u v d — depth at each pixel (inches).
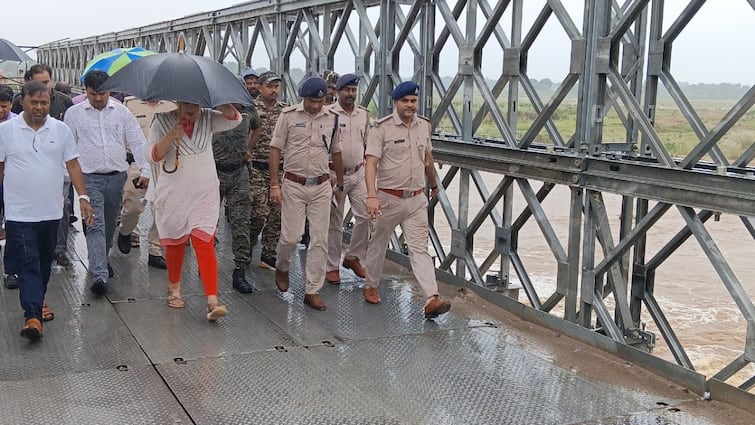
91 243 248.5
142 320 227.0
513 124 252.1
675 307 351.3
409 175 228.4
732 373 183.5
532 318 235.8
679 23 221.5
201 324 225.1
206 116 220.1
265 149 282.4
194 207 221.6
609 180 207.8
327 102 298.4
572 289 224.8
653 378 192.7
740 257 440.5
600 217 214.4
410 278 286.5
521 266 254.8
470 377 191.5
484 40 254.1
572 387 186.5
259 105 281.7
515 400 178.1
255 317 233.9
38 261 207.3
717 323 327.6
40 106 199.8
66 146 208.4
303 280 277.4
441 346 213.8
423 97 289.6
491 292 254.2
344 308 246.1
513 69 244.8
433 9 282.2
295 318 234.4
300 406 171.2
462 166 266.2
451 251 279.1
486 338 221.5
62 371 186.5
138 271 280.2
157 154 215.2
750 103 171.8
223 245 329.1
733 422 168.1
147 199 241.1
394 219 233.0
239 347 207.5
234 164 251.4
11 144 200.1
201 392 176.7
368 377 189.5
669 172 189.9
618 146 253.9
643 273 235.9
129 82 202.7
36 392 173.3
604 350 209.9
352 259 282.5
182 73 201.2
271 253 289.4
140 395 173.8
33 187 201.6
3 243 309.1
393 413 169.2
